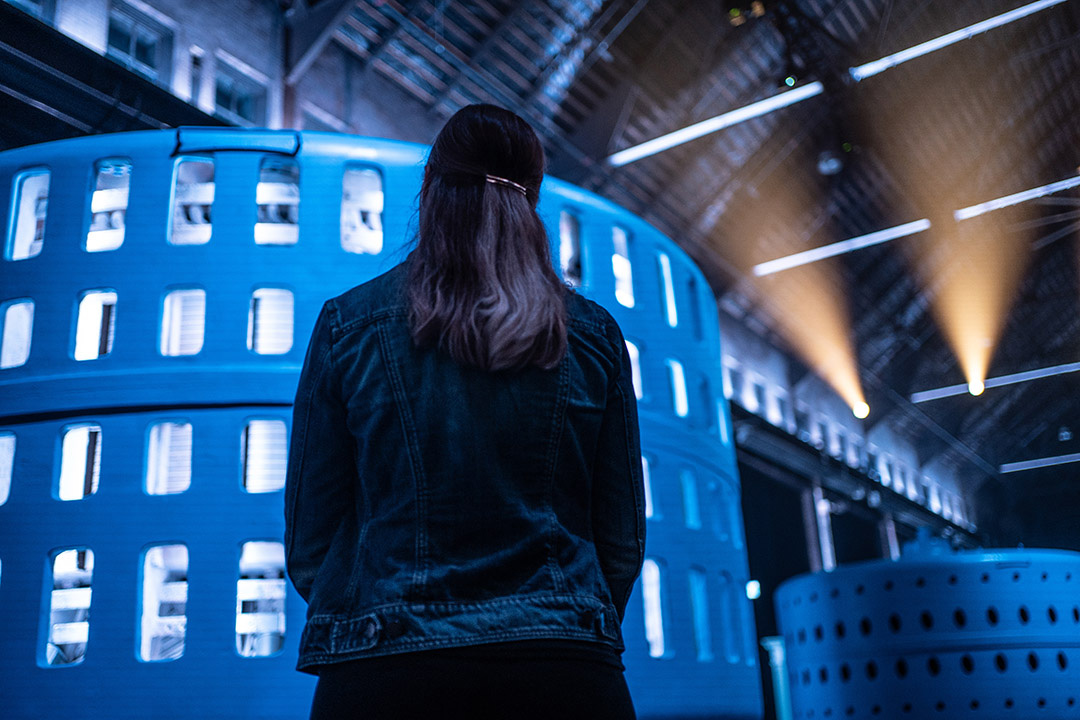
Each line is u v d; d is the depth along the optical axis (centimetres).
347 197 482
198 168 531
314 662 118
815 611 724
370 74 1461
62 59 941
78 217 450
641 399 512
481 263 125
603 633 119
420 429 122
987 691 654
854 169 1952
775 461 2141
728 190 1861
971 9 1766
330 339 131
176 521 407
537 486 124
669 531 499
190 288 437
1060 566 679
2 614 401
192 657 390
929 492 2930
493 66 1511
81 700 388
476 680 110
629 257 537
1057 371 2647
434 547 118
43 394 427
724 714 491
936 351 2545
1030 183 2189
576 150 1628
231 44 1280
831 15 1706
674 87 1645
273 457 453
